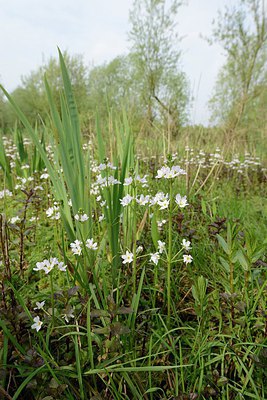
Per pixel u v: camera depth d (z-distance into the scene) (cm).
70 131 68
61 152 67
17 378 48
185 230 82
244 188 178
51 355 46
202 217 106
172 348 49
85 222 70
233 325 56
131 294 63
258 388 47
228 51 403
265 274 70
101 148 76
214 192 147
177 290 70
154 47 461
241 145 251
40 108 741
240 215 111
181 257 78
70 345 53
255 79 383
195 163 180
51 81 693
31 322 50
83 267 66
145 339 54
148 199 62
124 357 49
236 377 50
